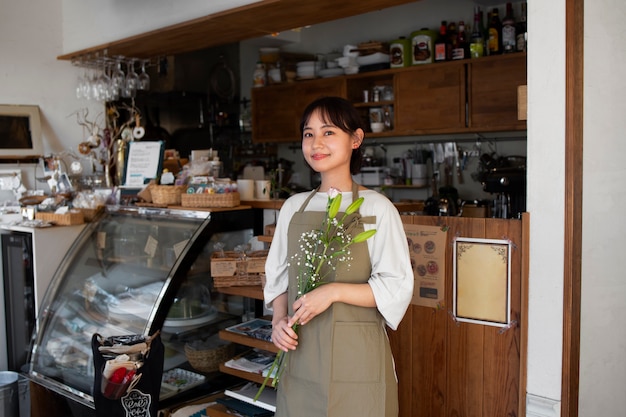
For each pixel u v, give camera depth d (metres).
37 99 4.49
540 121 2.13
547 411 2.15
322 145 1.90
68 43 4.59
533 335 2.18
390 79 5.68
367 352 1.86
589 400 2.36
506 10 4.85
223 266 2.85
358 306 1.86
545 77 2.12
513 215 4.00
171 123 5.76
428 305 2.44
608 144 2.40
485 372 2.31
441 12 5.43
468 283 2.33
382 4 3.27
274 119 6.16
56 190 4.20
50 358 3.30
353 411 1.85
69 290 3.45
